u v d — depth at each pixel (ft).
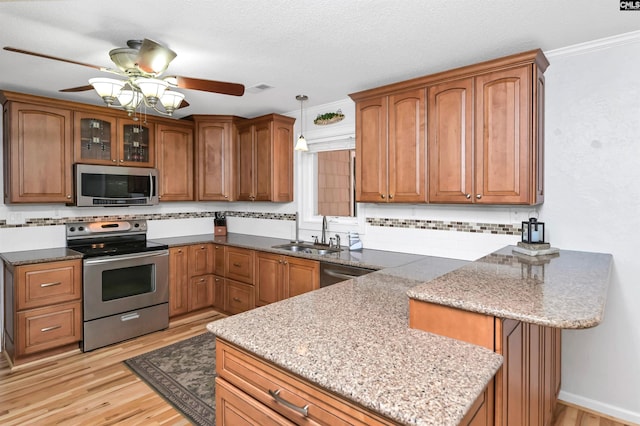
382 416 2.93
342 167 12.28
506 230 8.68
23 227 10.92
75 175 10.78
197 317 13.17
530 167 7.20
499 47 7.51
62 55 7.67
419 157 8.66
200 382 8.67
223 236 14.80
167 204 14.25
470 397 2.91
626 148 7.22
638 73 7.05
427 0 5.72
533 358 5.29
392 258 9.63
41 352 9.69
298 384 3.58
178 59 8.04
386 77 9.29
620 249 7.33
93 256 10.37
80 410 7.57
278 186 12.82
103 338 10.61
